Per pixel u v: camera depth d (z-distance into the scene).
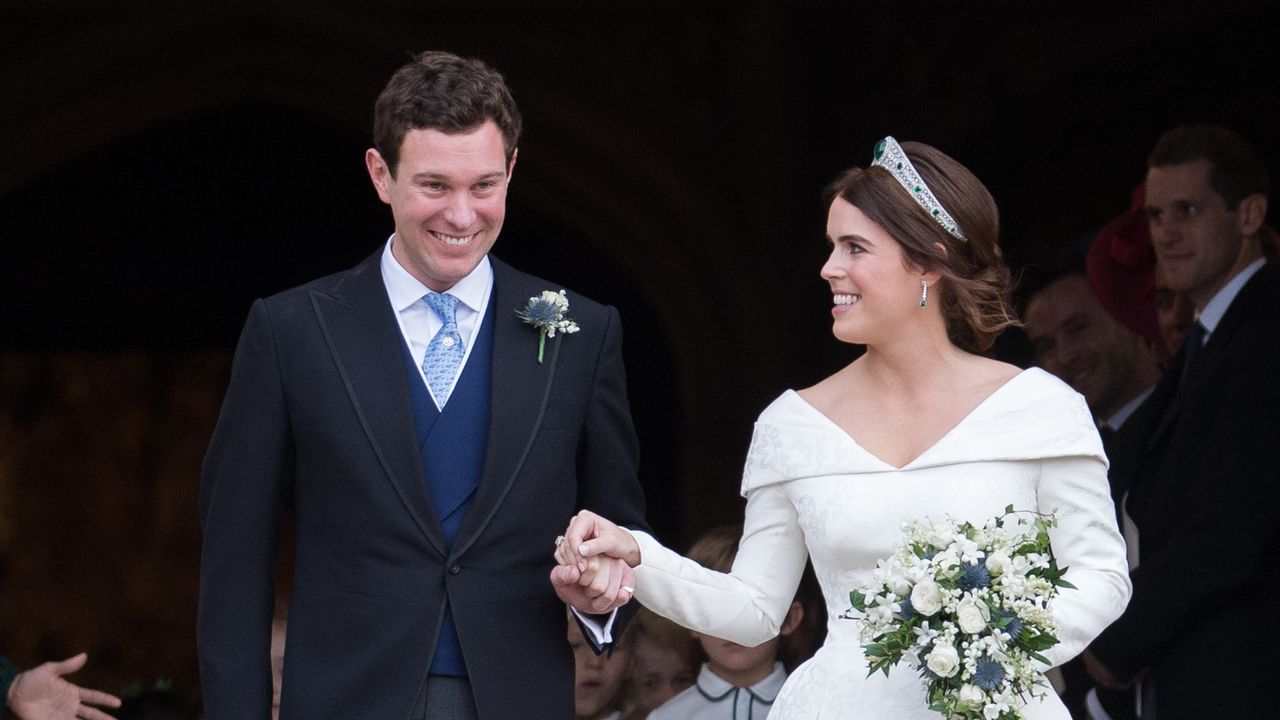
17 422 55.75
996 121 35.56
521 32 38.28
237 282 45.78
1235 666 19.52
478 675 13.63
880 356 14.79
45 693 18.56
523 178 39.06
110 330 45.75
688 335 39.41
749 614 14.79
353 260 45.62
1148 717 20.16
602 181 39.00
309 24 37.41
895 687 14.11
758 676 20.52
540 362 14.25
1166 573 19.67
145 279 45.47
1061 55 34.78
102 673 55.88
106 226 45.19
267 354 14.03
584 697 21.56
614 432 14.58
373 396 13.92
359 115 38.78
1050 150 34.84
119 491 56.06
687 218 38.91
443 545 13.80
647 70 38.44
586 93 38.44
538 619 13.99
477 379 14.20
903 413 14.68
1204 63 33.41
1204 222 21.86
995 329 14.75
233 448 13.99
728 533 20.89
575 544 13.36
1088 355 25.30
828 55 37.09
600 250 43.44
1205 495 19.83
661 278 39.41
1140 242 24.97
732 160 38.72
